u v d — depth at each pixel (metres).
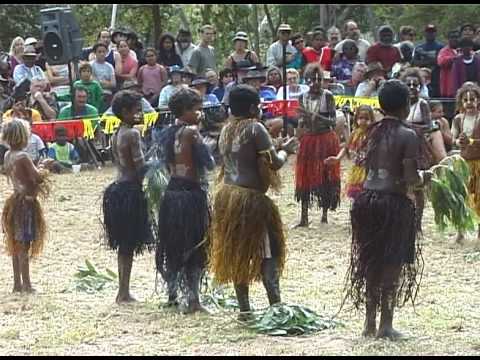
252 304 11.54
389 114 9.75
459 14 39.06
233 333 10.16
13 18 36.12
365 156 9.88
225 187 10.51
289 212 18.36
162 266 11.28
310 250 15.29
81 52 23.42
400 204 9.57
